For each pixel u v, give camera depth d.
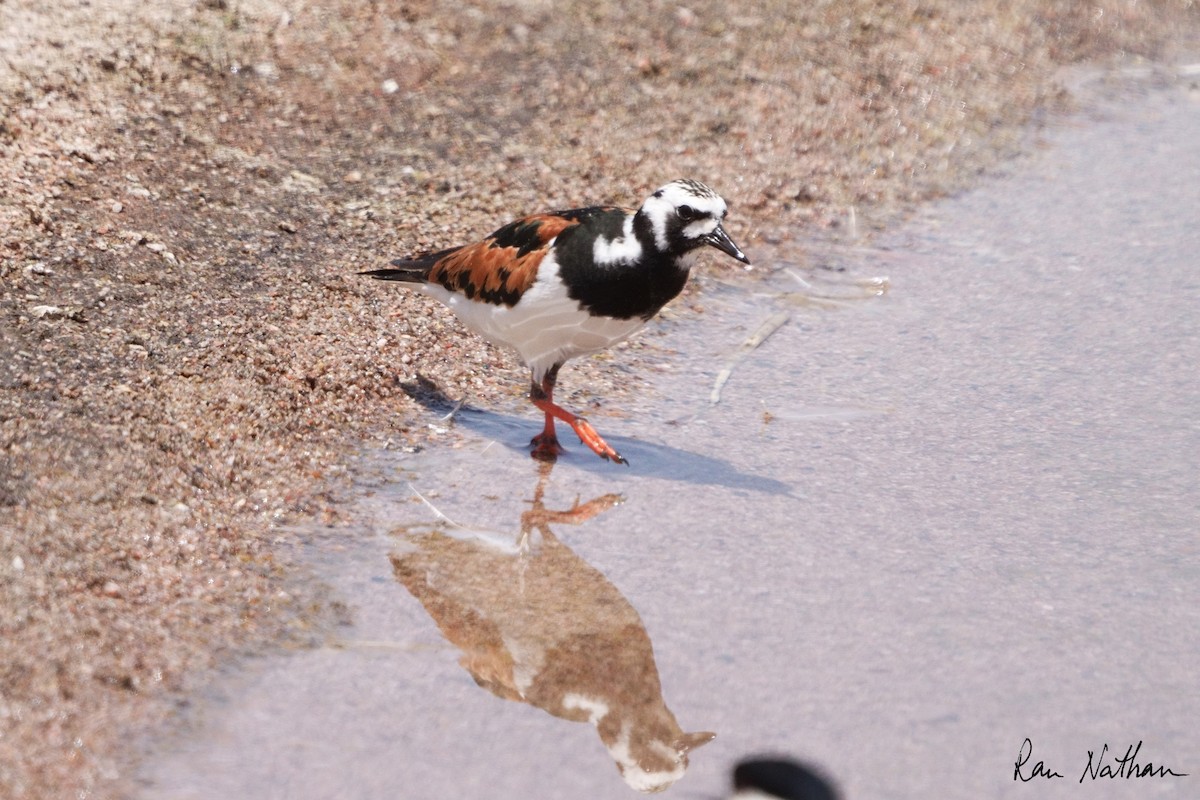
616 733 8.84
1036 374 13.79
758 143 17.94
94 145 14.98
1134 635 9.91
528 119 17.56
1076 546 10.98
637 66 18.94
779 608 10.10
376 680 9.12
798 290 15.41
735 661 9.52
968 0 22.23
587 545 10.81
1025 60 20.97
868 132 18.58
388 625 9.70
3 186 13.76
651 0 20.44
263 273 13.70
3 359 11.38
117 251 13.31
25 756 8.07
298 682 9.02
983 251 16.33
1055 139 19.05
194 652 9.12
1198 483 11.94
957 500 11.62
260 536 10.46
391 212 15.26
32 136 14.76
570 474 11.80
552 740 8.73
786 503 11.49
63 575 9.43
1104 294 15.35
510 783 8.34
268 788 8.12
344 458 11.64
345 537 10.64
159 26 17.39
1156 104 20.17
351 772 8.30
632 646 9.66
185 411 11.45
